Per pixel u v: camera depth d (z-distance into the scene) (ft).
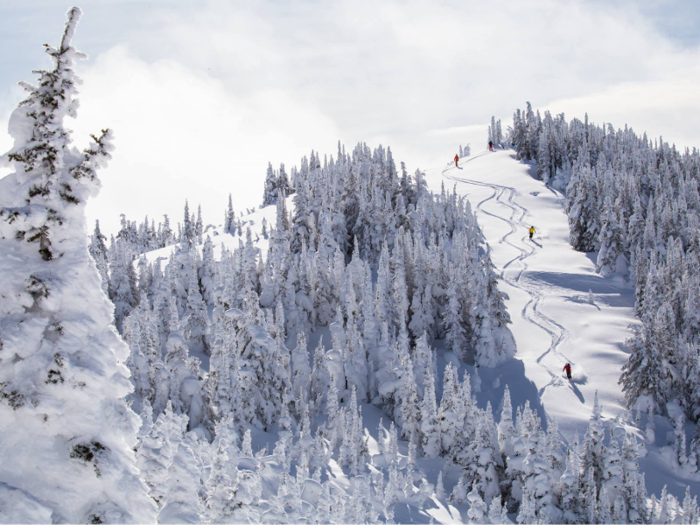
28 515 25.00
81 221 29.53
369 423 190.19
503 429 162.61
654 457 190.19
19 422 26.89
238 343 175.52
